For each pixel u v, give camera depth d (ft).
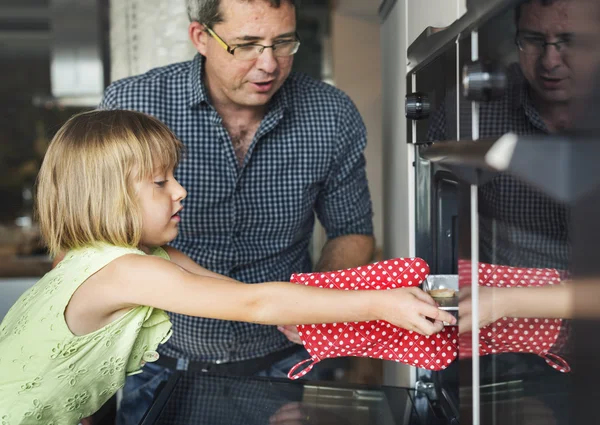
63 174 3.57
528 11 1.75
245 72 4.33
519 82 1.82
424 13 3.43
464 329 2.48
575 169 1.53
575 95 1.51
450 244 3.43
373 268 3.25
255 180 4.93
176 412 3.36
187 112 4.77
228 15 4.16
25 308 3.71
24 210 16.15
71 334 3.48
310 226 5.43
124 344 3.60
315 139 5.00
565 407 1.68
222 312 3.21
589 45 1.43
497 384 2.20
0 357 3.59
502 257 2.06
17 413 3.53
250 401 3.47
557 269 1.68
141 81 4.85
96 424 5.24
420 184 3.78
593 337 1.50
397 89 4.54
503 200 2.00
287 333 4.17
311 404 3.47
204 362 5.11
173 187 3.72
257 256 5.02
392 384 4.96
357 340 3.21
